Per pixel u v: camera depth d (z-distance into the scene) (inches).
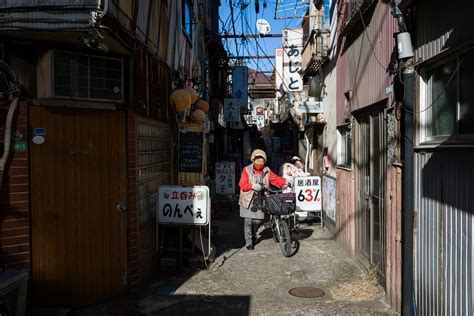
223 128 761.6
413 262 163.8
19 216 171.0
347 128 294.0
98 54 191.2
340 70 307.0
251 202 292.2
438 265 142.4
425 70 156.3
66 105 179.9
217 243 315.6
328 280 224.7
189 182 295.3
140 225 217.0
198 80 446.0
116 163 196.9
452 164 132.5
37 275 176.2
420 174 157.6
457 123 132.3
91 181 189.2
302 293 205.9
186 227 253.6
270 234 343.6
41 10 154.9
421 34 154.1
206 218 240.4
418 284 159.8
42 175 176.4
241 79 665.6
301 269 244.5
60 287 181.8
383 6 195.5
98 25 153.3
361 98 240.2
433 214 146.5
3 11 156.3
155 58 239.3
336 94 324.5
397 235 178.9
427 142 152.5
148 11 227.3
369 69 222.4
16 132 170.1
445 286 137.1
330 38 353.7
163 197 240.2
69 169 182.9
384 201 201.5
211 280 227.8
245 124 1163.3
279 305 191.3
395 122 179.6
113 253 197.5
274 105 1294.3
